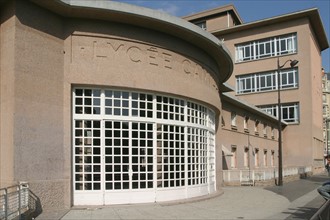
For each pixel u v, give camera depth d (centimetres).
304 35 4703
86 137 1284
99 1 1246
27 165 1113
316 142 4966
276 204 1526
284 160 4728
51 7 1208
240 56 5131
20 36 1127
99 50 1307
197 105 1677
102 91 1317
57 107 1227
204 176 1689
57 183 1198
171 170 1446
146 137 1370
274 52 4897
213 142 1900
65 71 1264
